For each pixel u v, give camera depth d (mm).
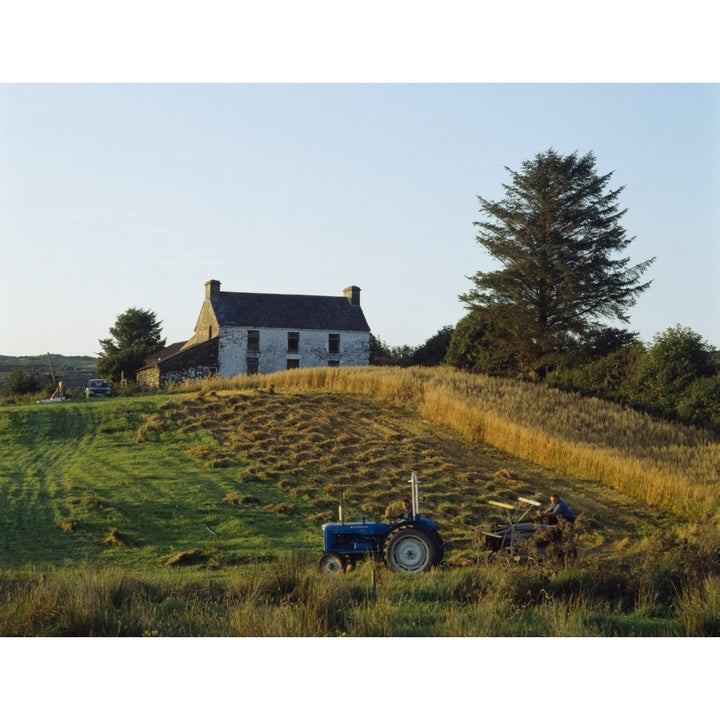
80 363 138750
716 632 12062
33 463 32906
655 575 14984
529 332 62156
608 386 51031
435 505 28000
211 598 14438
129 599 13211
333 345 71312
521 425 35500
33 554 21906
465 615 12266
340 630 11547
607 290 62219
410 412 41062
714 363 47188
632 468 30719
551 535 17172
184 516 25703
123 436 37125
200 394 44562
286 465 31828
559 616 12367
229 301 70625
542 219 63406
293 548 22734
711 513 26641
